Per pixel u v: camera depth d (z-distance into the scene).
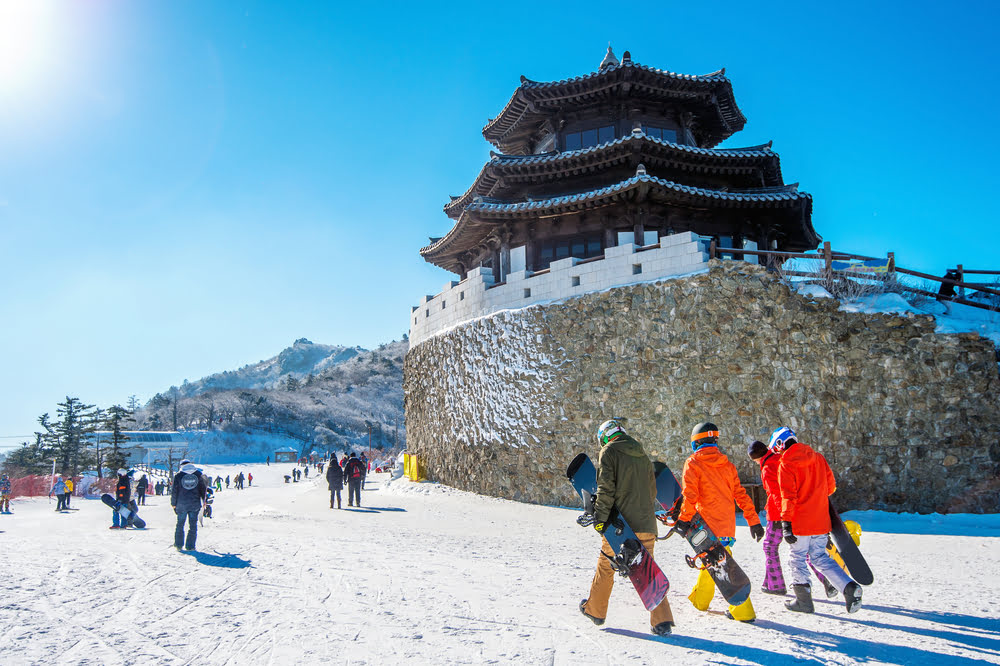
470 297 23.94
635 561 5.49
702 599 6.43
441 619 6.03
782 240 26.44
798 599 6.38
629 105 24.86
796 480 6.44
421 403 27.80
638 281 18.72
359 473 21.39
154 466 112.94
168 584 7.89
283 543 11.71
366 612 6.31
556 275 20.70
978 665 4.64
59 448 81.94
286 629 5.69
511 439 20.77
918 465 15.44
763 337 16.75
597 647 5.12
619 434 5.86
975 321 16.45
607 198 21.97
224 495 48.47
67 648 5.19
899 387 15.86
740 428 16.50
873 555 10.40
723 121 26.80
